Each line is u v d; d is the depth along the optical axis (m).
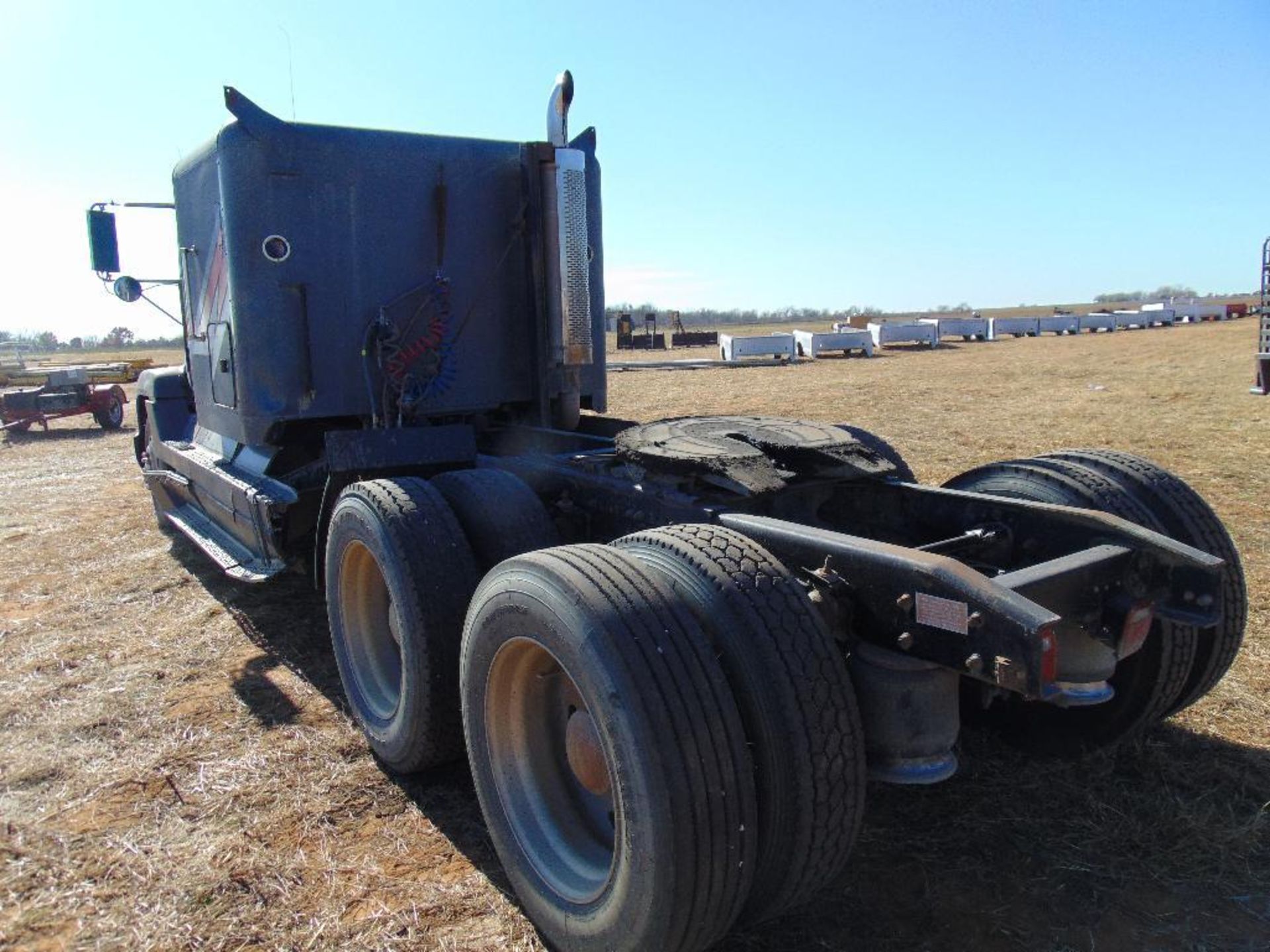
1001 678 2.17
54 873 3.07
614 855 2.33
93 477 11.65
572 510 4.00
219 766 3.80
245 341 4.84
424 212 5.20
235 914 2.84
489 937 2.74
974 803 3.39
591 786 2.55
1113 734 3.49
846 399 17.72
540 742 2.86
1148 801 3.35
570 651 2.37
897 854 3.09
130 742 4.03
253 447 5.32
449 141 5.23
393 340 5.02
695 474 3.36
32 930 2.78
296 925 2.79
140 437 8.49
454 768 3.79
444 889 2.97
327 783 3.66
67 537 8.09
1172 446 10.65
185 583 6.53
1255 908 2.79
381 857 3.16
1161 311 55.59
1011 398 17.09
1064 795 3.42
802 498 3.75
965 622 2.27
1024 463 3.83
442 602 3.41
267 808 3.47
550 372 5.46
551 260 5.23
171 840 3.26
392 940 2.72
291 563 5.02
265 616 5.75
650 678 2.24
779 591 2.51
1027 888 2.91
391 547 3.48
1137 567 2.91
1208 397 15.88
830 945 2.67
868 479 3.66
